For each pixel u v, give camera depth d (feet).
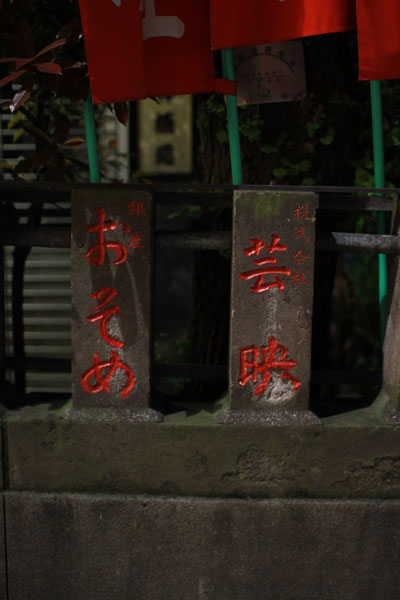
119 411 9.43
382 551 9.46
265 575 9.58
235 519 9.42
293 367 9.25
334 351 18.62
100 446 9.43
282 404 9.35
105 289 9.19
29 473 9.57
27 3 9.40
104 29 8.54
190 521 9.45
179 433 9.35
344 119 11.13
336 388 18.24
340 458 9.36
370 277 19.26
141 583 9.67
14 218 11.07
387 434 9.28
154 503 9.42
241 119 11.06
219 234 9.55
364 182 11.59
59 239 9.56
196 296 12.53
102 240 9.07
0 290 9.91
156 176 19.01
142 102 18.58
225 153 11.59
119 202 8.96
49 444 9.46
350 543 9.45
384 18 8.45
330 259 11.70
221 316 12.19
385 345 10.09
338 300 18.67
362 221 12.71
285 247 8.98
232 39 8.66
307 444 9.32
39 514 9.55
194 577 9.62
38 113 11.94
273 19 8.59
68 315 16.24
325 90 10.89
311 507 9.37
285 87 10.77
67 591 9.75
